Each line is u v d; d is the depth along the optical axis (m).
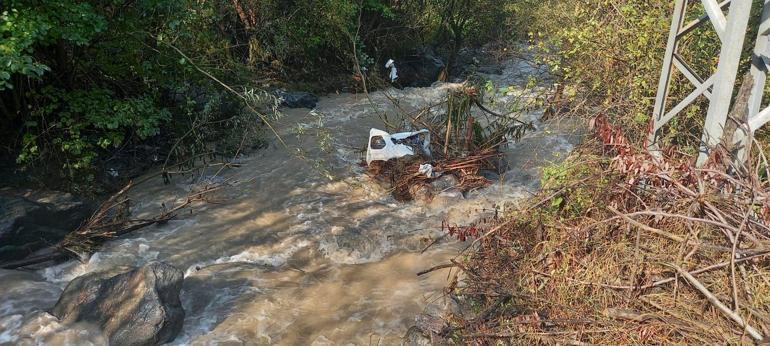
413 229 6.78
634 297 4.01
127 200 6.74
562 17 10.26
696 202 4.11
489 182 7.82
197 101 9.41
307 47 13.86
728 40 4.47
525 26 14.99
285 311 5.34
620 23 7.83
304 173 8.12
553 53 10.25
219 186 7.71
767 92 6.22
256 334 5.03
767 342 3.28
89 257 6.07
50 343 4.75
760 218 4.04
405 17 15.74
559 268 4.45
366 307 5.41
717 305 3.58
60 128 7.45
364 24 15.05
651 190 4.54
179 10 8.38
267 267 6.05
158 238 6.49
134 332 4.74
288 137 9.59
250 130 9.42
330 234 6.61
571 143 9.02
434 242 6.34
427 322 4.86
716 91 4.63
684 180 4.48
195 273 5.87
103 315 4.91
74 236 6.14
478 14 16.44
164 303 4.94
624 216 4.16
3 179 6.94
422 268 6.05
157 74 8.35
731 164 4.38
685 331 3.67
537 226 5.03
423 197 7.39
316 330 5.09
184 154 8.36
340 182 7.90
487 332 4.26
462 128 8.40
